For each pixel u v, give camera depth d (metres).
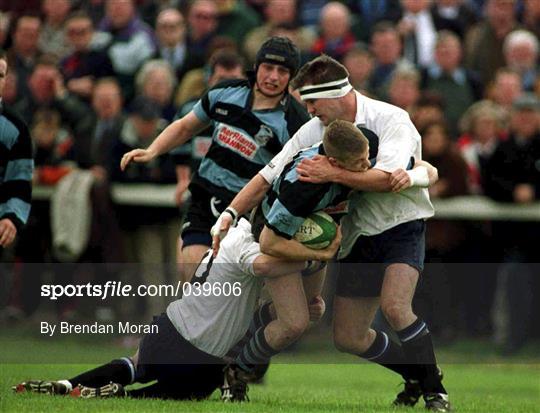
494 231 43.62
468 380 38.34
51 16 54.53
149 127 45.03
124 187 45.16
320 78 25.09
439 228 43.59
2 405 23.30
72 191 44.56
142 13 54.28
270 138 28.56
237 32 50.44
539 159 44.00
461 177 43.97
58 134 46.62
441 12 52.53
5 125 29.30
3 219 29.36
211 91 29.03
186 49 49.91
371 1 53.16
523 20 52.78
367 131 25.02
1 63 28.56
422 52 51.06
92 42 51.34
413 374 27.05
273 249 24.62
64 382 25.66
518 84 48.75
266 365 26.77
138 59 50.44
